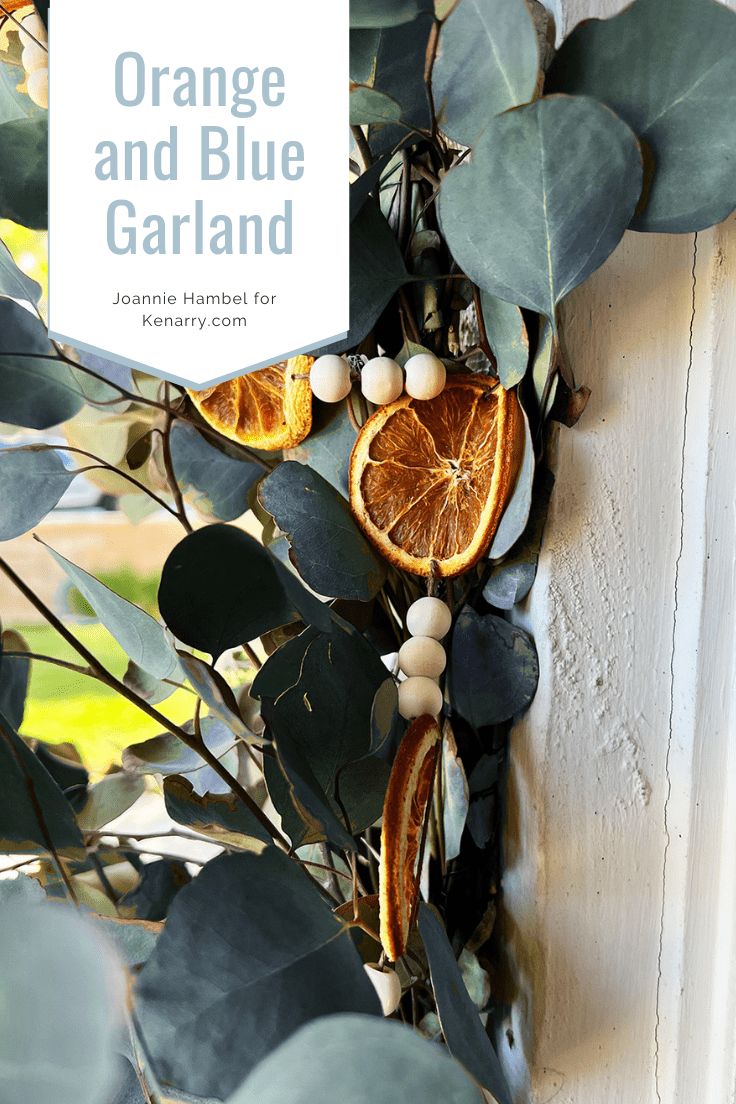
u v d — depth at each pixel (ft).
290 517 1.45
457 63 1.32
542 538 1.47
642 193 1.31
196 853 1.96
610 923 1.52
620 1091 1.55
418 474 1.48
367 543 1.48
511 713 1.50
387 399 1.45
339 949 1.29
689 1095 1.54
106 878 1.60
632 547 1.48
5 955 1.26
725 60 1.26
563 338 1.44
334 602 1.54
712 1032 1.54
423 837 1.40
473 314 1.62
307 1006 1.26
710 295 1.44
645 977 1.54
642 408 1.47
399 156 1.55
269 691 1.43
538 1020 1.51
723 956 1.52
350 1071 1.20
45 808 1.39
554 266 1.32
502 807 1.59
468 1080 1.21
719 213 1.30
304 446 1.57
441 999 1.31
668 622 1.50
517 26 1.27
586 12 1.39
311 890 1.32
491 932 1.59
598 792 1.51
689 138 1.29
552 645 1.48
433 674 1.44
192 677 1.41
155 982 1.26
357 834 1.45
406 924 1.33
